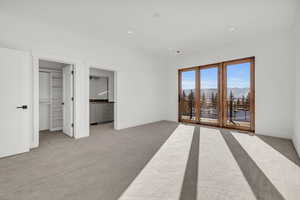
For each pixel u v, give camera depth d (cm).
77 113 360
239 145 298
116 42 423
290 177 178
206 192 151
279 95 357
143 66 526
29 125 275
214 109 489
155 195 147
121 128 457
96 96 652
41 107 454
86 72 372
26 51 276
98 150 274
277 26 325
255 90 395
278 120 360
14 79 254
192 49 484
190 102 553
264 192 150
